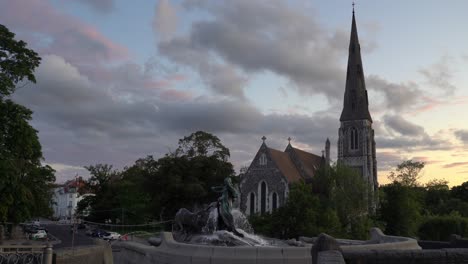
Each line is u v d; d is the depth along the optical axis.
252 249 15.53
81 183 128.25
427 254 12.78
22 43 37.31
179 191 74.56
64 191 185.38
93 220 104.94
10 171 34.62
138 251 21.31
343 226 64.94
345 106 117.88
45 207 51.03
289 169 97.81
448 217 63.09
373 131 119.19
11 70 36.34
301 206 55.44
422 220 68.00
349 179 73.44
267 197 93.12
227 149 81.62
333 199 70.56
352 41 121.50
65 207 182.38
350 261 12.65
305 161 106.56
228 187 24.22
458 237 25.25
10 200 35.62
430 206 109.38
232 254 15.59
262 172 94.62
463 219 60.94
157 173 77.25
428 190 123.25
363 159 112.31
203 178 77.31
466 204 103.75
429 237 62.69
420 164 96.31
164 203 77.25
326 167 79.19
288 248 15.48
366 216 67.88
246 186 95.44
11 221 38.09
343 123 116.56
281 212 56.16
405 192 68.62
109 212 101.06
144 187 79.56
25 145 36.84
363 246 17.16
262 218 59.38
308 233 52.91
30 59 37.72
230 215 23.78
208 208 24.64
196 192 72.81
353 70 119.38
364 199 71.62
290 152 104.56
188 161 77.06
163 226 77.44
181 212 25.41
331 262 11.87
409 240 20.67
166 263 17.41
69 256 26.44
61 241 57.47
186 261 16.20
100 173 109.38
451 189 124.00
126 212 91.88
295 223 54.22
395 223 67.06
